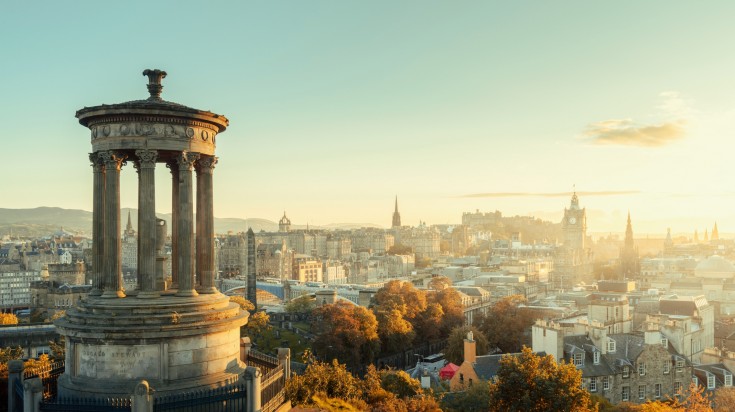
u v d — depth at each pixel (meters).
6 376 57.28
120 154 45.31
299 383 51.34
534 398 66.31
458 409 91.06
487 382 96.19
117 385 41.62
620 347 119.69
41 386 39.47
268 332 191.50
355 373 166.12
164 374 42.53
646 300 192.50
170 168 51.03
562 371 68.38
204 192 48.22
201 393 39.69
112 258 44.84
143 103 44.22
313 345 170.00
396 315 187.50
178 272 46.66
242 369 47.47
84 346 43.16
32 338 133.88
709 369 125.38
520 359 72.31
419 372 138.12
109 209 44.84
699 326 152.75
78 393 42.03
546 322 124.38
